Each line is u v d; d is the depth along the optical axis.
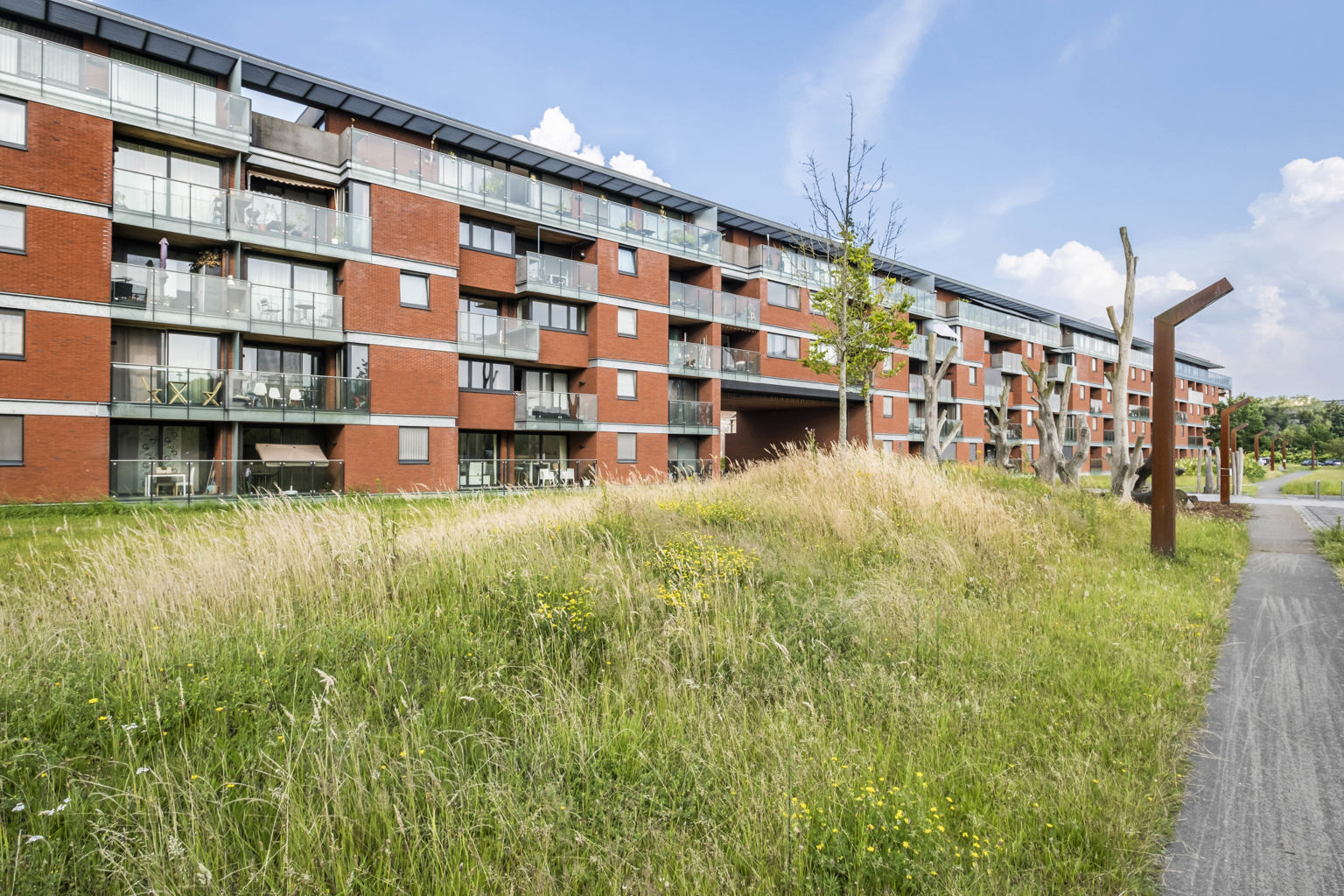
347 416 20.50
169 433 18.98
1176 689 5.04
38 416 15.85
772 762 3.66
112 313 16.83
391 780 3.27
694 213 32.81
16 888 2.53
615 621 5.50
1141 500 18.45
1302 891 2.92
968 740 4.07
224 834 2.94
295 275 20.80
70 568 6.80
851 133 21.03
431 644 4.89
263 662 4.36
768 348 34.12
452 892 2.67
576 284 26.34
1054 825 3.22
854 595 6.68
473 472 23.81
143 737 3.56
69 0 16.70
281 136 20.27
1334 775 3.92
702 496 11.06
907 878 2.80
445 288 22.86
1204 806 3.62
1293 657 6.02
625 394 28.12
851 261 21.78
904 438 40.56
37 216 15.92
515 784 3.32
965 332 45.62
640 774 3.52
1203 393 83.56
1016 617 6.57
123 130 17.55
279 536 6.60
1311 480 42.41
